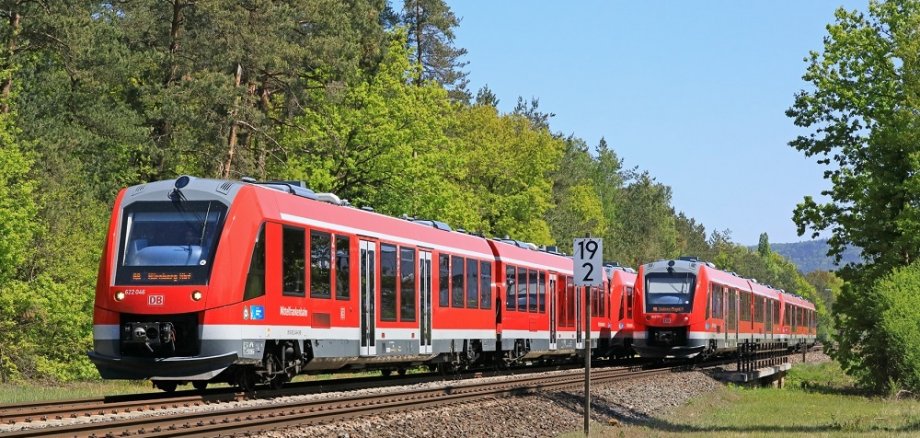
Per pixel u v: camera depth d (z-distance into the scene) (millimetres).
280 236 20859
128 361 19359
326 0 48031
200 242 19578
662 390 32500
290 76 46219
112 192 44719
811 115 41594
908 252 39969
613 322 45844
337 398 19766
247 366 20812
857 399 36812
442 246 28672
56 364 35219
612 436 20641
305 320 21578
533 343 35625
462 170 56750
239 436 14938
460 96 80062
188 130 43875
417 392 22922
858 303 39906
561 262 39219
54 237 36875
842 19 41469
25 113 42406
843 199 40906
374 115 47750
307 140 46344
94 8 44938
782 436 21109
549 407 24031
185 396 19766
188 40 43719
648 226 143000
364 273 24156
